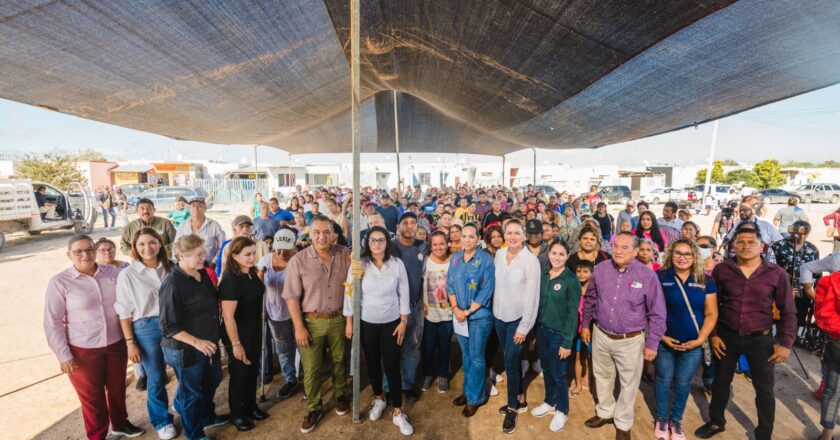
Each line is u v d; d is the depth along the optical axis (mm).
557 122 6629
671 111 4684
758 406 2748
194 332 2662
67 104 4090
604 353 2947
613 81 4328
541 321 3105
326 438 2959
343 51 5625
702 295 2736
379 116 14281
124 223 16438
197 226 4566
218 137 7871
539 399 3541
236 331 2871
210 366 2979
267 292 3422
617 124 5656
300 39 4594
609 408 3059
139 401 3463
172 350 2586
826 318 2703
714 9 2777
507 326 3068
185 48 3660
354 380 3064
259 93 5648
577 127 6523
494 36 4477
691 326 2752
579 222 7227
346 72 6465
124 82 3836
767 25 2799
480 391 3240
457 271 3227
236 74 4676
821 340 4176
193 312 2658
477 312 3148
